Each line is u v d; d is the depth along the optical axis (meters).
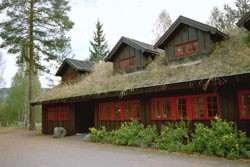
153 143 9.09
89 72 16.70
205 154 7.20
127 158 7.23
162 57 12.38
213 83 7.59
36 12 19.30
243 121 7.66
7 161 7.31
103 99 12.54
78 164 6.61
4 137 15.05
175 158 6.99
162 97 10.02
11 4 18.48
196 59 10.35
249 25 9.15
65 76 17.81
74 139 12.68
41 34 19.25
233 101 7.95
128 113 11.29
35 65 20.31
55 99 14.04
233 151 6.64
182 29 11.01
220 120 7.40
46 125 17.03
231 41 10.34
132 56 12.85
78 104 15.23
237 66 7.48
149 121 10.35
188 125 8.88
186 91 9.26
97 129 12.60
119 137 10.08
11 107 33.91
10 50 18.92
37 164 6.73
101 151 8.65
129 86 10.04
